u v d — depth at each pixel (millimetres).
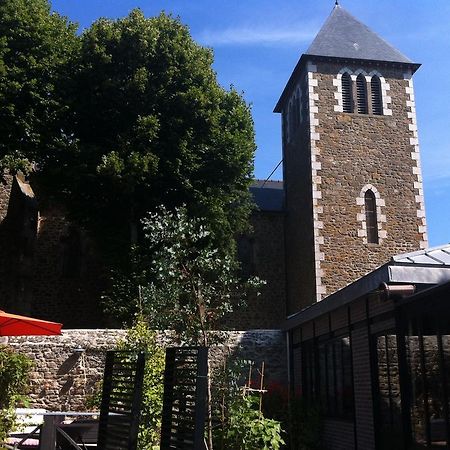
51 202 22219
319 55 22359
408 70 23219
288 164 24766
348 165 21672
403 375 8062
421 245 21406
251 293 22875
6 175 24531
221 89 20391
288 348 14812
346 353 10953
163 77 18922
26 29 18703
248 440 7652
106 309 17781
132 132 18547
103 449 4664
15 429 10305
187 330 8055
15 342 14219
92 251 23000
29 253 21359
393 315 8734
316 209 20984
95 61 18812
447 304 7102
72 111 18984
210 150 19109
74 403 14070
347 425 10742
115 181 17500
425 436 8109
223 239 18688
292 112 24656
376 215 21422
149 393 8656
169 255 8320
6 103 17812
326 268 20453
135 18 19438
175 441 4078
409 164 22172
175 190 19062
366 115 22359
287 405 12578
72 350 14359
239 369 8039
